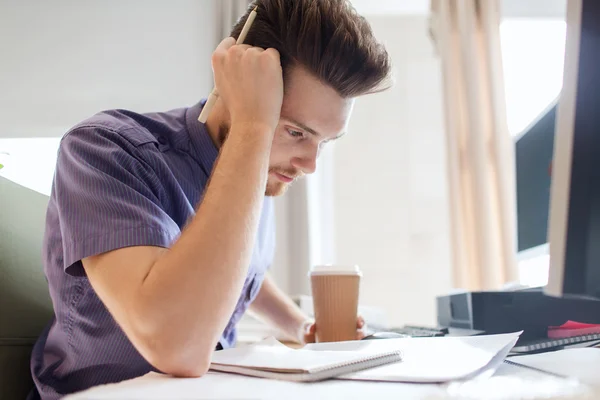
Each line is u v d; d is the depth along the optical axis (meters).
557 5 2.81
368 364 0.65
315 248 2.62
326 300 1.09
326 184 2.79
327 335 1.08
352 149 2.82
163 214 0.84
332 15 0.95
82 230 0.79
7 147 1.98
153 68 2.19
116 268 0.74
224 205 0.74
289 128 0.97
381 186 2.79
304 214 2.47
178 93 2.21
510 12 2.82
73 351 0.99
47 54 2.07
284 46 0.93
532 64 2.80
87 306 0.95
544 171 1.60
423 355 0.71
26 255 1.09
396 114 2.85
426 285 2.71
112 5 2.17
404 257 2.74
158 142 1.03
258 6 0.99
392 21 2.91
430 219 2.76
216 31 2.30
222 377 0.65
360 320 1.18
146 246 0.76
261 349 0.83
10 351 1.04
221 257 0.71
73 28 2.12
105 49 2.14
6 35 2.04
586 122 0.49
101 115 1.03
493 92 2.50
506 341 0.75
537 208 1.65
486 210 2.37
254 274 1.25
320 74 0.93
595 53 0.49
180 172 1.04
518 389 0.52
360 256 2.74
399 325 2.69
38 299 1.11
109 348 0.97
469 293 1.04
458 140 2.52
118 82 2.14
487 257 2.32
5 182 1.08
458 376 0.56
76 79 2.09
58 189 0.89
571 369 0.63
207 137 1.06
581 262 0.49
